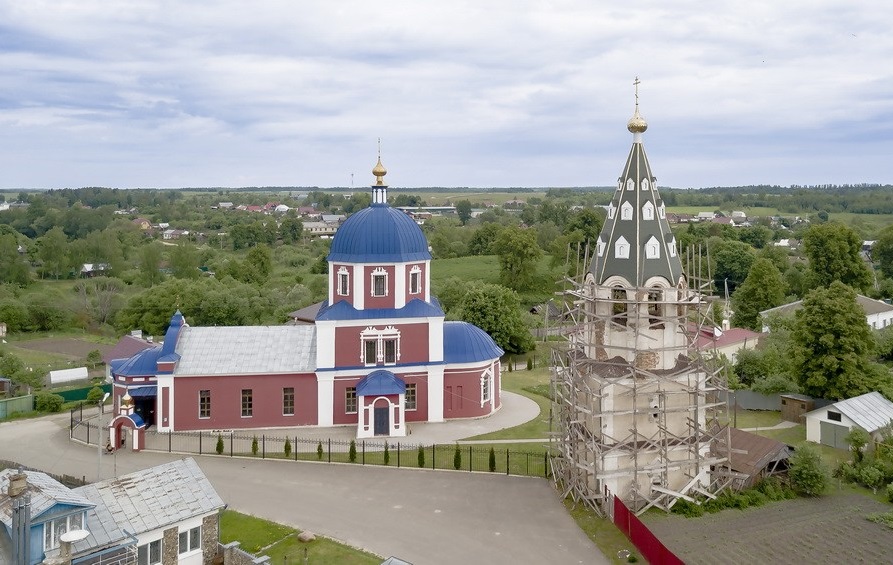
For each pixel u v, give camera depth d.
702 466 48.81
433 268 175.75
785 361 78.94
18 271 158.62
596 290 49.03
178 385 65.88
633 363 46.28
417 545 43.66
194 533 39.69
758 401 74.75
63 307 131.50
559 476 52.62
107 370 85.44
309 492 52.00
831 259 123.94
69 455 60.38
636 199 47.69
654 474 48.28
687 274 49.47
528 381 87.62
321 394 67.56
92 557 34.69
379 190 70.69
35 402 74.69
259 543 43.97
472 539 44.38
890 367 90.38
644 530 41.22
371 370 67.88
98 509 37.03
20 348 112.50
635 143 48.09
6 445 63.06
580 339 52.44
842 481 53.25
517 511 48.47
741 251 164.75
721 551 42.09
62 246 172.12
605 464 47.06
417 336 68.81
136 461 58.72
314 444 62.69
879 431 58.22
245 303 113.88
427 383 69.25
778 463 52.31
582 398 50.81
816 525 45.56
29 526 32.34
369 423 64.81
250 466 57.44
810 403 68.94
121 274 172.88
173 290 112.50
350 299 68.44
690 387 48.88
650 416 48.19
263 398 67.06
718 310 119.12
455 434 65.75
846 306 69.94
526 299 144.75
